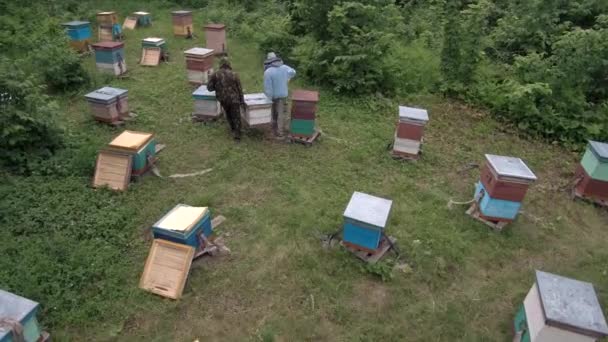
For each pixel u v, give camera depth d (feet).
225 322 15.97
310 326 15.90
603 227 22.76
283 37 43.65
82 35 44.24
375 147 28.73
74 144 26.08
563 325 13.08
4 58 26.20
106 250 18.65
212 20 58.08
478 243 20.76
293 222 21.06
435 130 31.96
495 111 34.42
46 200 21.29
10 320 12.57
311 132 28.35
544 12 39.70
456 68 37.47
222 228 20.67
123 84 37.27
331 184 24.53
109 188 22.57
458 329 16.31
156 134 29.17
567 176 27.25
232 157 26.73
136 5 66.33
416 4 53.78
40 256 17.79
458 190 24.86
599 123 31.42
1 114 23.22
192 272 17.93
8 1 47.55
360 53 35.83
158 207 21.77
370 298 17.33
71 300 16.19
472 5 36.65
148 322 15.84
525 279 18.97
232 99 26.99
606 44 31.71
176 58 45.16
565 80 32.91
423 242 20.38
